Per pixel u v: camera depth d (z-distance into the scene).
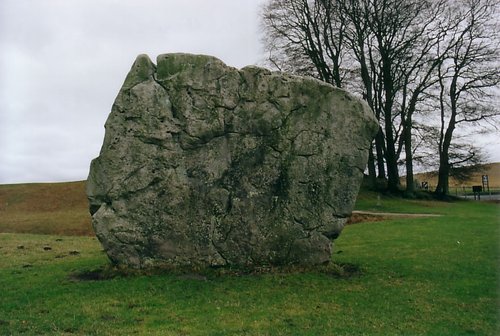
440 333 9.95
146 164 13.45
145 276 13.09
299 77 14.32
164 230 13.52
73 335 9.50
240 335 9.61
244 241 13.84
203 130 13.68
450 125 48.47
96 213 13.47
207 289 12.33
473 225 22.98
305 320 10.54
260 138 14.04
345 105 14.34
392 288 12.77
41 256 17.70
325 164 14.19
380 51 43.78
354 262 15.38
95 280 13.09
